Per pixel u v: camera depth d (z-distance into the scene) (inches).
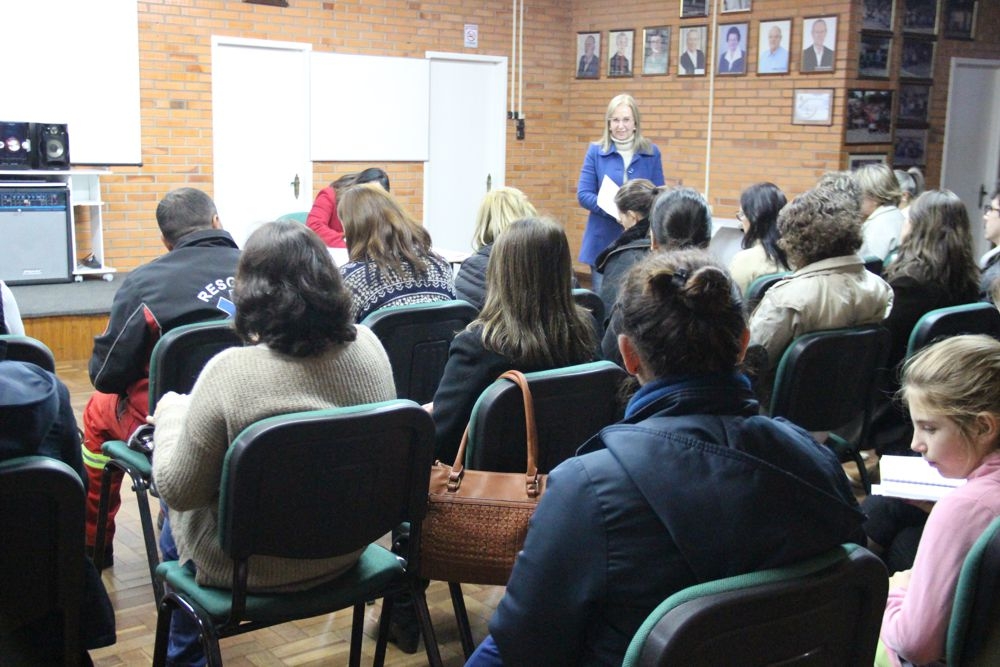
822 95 301.1
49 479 62.0
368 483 73.2
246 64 322.7
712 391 49.0
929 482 81.3
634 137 230.1
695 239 124.8
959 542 60.6
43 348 92.1
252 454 66.5
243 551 69.4
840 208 114.8
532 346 87.2
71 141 293.0
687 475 46.4
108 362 107.8
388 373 78.4
